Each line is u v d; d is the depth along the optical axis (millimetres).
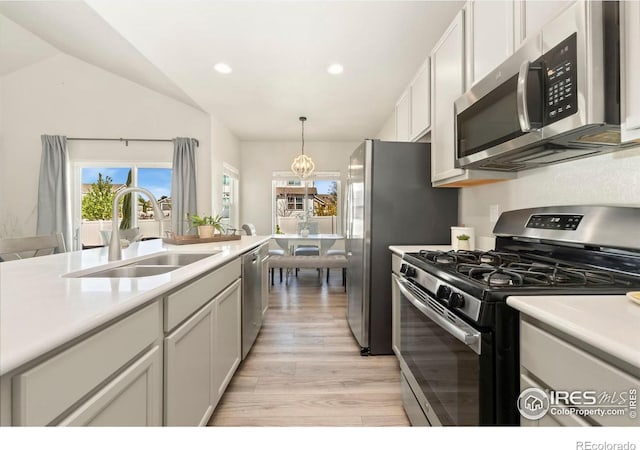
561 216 1260
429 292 1283
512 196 1708
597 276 987
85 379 659
